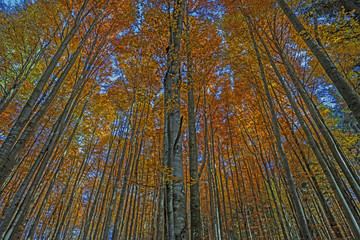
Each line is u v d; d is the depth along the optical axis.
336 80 4.02
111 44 10.23
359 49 7.79
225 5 10.45
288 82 9.77
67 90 10.88
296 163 10.91
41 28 9.68
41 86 5.02
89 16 9.62
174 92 5.12
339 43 7.63
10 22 9.29
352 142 11.78
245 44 10.00
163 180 3.87
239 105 13.89
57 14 9.33
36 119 5.10
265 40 9.79
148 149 13.50
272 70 10.24
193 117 6.62
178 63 5.89
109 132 15.56
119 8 9.16
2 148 3.99
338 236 7.47
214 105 13.52
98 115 14.06
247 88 11.85
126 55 10.81
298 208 5.82
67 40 6.00
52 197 15.56
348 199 6.22
